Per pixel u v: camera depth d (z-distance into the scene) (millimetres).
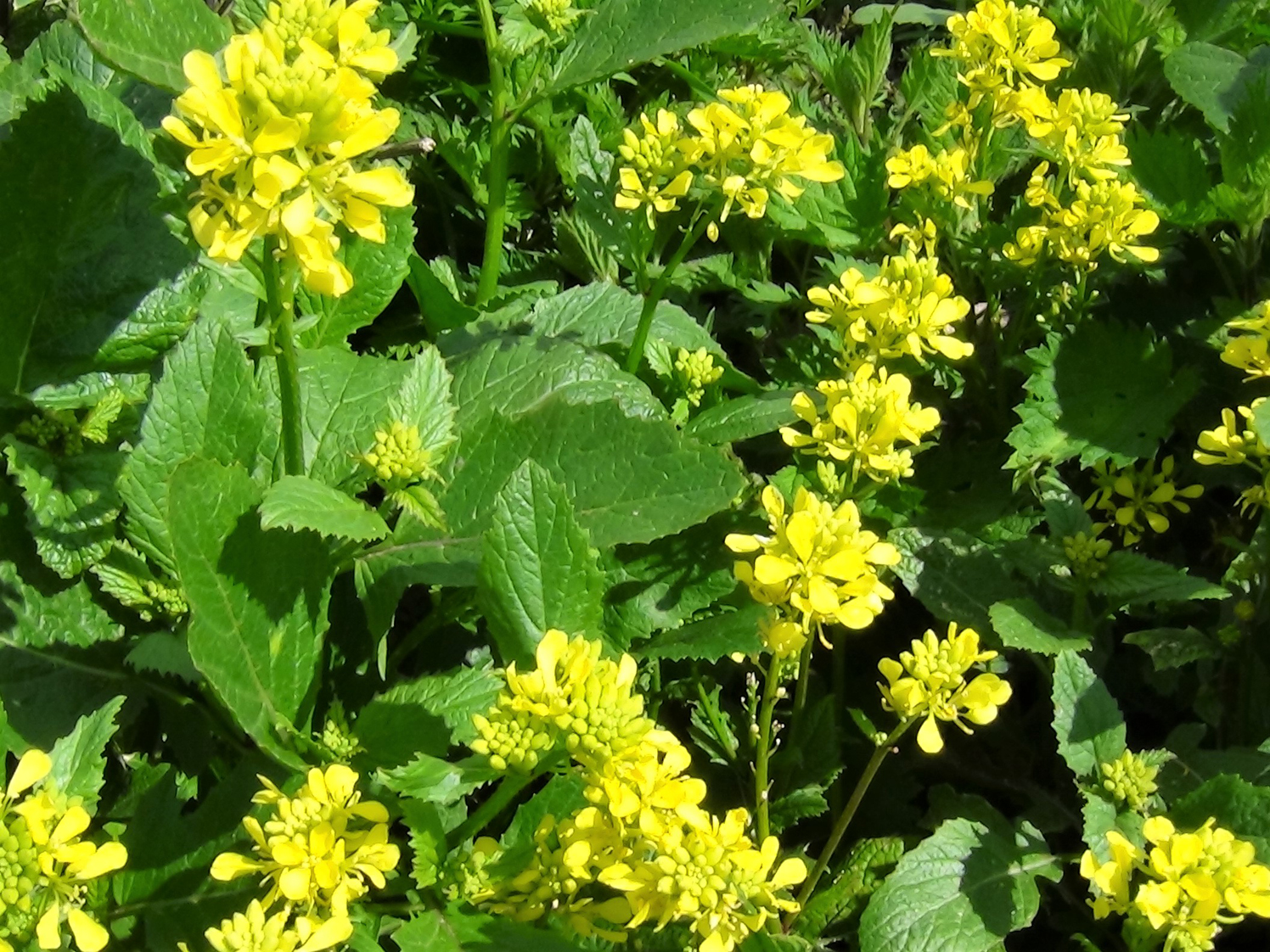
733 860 325
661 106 616
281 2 325
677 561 464
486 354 503
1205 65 608
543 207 645
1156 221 521
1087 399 533
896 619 528
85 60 490
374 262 492
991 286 576
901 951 409
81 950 320
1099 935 450
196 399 406
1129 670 518
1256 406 447
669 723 493
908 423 416
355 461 423
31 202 422
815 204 600
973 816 459
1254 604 475
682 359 518
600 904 359
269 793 336
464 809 397
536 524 383
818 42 680
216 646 366
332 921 315
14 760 399
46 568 422
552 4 497
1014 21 538
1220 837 357
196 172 293
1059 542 488
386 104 581
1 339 426
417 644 449
